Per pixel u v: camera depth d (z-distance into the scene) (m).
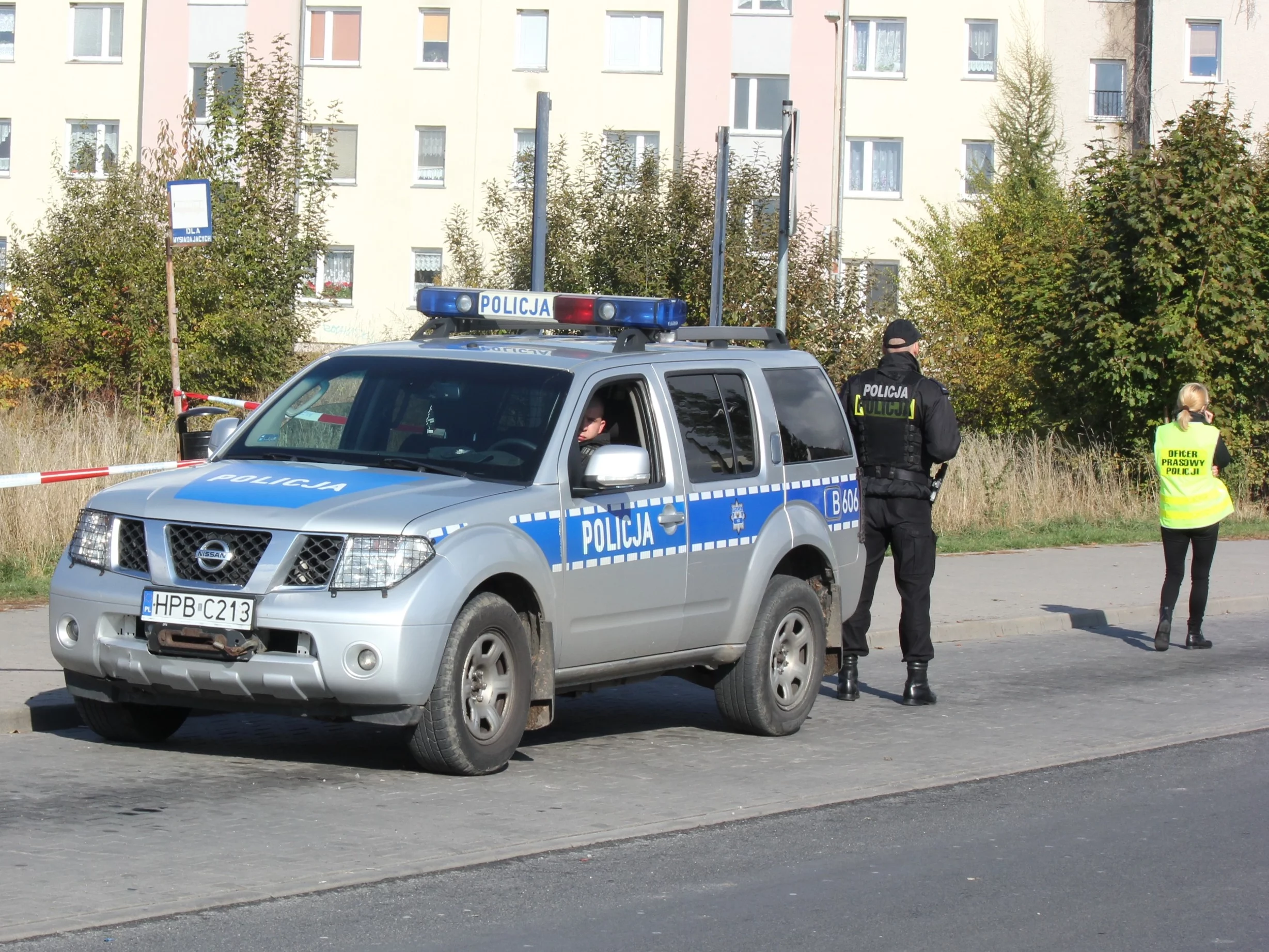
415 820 9.27
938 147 63.94
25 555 18.08
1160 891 8.52
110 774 10.16
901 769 11.38
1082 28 64.94
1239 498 32.22
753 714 12.20
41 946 6.88
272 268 34.25
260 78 36.97
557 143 64.12
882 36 64.00
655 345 12.21
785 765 11.38
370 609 9.47
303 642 9.54
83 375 29.94
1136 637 18.81
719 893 8.18
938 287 47.97
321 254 37.41
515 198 39.97
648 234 32.16
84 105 65.06
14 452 19.62
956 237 50.78
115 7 64.81
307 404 11.38
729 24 63.50
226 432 11.62
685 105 63.75
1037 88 62.47
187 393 28.80
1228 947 7.61
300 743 11.34
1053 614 19.25
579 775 10.73
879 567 14.04
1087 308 30.92
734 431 12.16
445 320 12.56
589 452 11.00
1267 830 9.91
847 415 13.92
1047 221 48.16
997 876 8.70
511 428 10.80
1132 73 64.62
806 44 63.66
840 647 13.19
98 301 30.39
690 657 11.71
